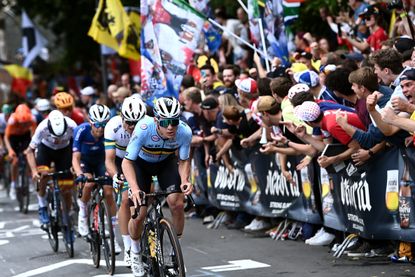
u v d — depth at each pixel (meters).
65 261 24.08
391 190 19.38
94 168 24.86
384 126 18.50
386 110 17.59
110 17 36.72
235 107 27.00
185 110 31.50
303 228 24.67
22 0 75.19
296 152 23.25
